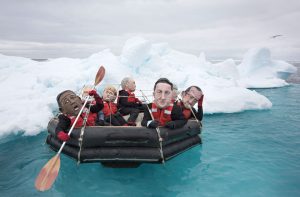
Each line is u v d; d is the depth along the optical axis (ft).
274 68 46.75
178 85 28.25
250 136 16.21
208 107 22.33
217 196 9.33
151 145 10.27
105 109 13.46
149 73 30.53
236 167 11.75
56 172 9.30
